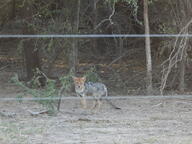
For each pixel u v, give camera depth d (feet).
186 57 80.94
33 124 54.39
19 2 86.07
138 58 95.96
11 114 60.08
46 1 82.53
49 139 47.60
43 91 63.62
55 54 85.92
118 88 81.05
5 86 82.94
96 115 61.26
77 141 46.80
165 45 78.95
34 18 81.71
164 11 82.38
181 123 56.13
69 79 69.51
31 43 84.64
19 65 103.81
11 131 49.60
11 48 108.78
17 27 92.89
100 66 92.27
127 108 66.74
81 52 97.25
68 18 79.92
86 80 68.44
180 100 72.95
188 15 77.25
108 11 86.48
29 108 65.41
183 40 76.89
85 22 85.92
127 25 91.15
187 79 85.71
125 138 48.06
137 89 79.46
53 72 90.89
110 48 98.07
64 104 68.90
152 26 87.76
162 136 49.14
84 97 66.03
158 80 80.59
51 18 80.38
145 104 70.08
